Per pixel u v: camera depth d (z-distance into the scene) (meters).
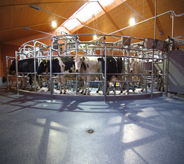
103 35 5.23
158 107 4.23
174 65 5.97
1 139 2.19
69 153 1.82
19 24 10.97
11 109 3.95
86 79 5.97
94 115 3.43
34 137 2.26
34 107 4.18
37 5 8.46
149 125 2.80
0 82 12.97
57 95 5.36
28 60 7.32
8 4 6.88
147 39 5.35
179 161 1.66
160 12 12.21
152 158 1.72
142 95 5.57
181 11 11.33
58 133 2.41
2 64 15.34
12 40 16.22
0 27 10.12
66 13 12.55
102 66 5.50
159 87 7.29
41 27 14.48
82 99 5.16
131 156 1.76
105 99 4.92
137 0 11.79
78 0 10.48
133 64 6.69
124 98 5.28
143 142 2.12
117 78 6.38
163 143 2.10
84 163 1.61
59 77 5.99
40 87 8.67
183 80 5.65
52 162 1.63
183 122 2.99
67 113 3.59
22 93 6.46
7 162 1.62
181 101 5.11
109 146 1.99
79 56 5.28
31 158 1.71
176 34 13.69
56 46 7.89
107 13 14.58
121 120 3.08
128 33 16.34
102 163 1.62
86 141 2.13
